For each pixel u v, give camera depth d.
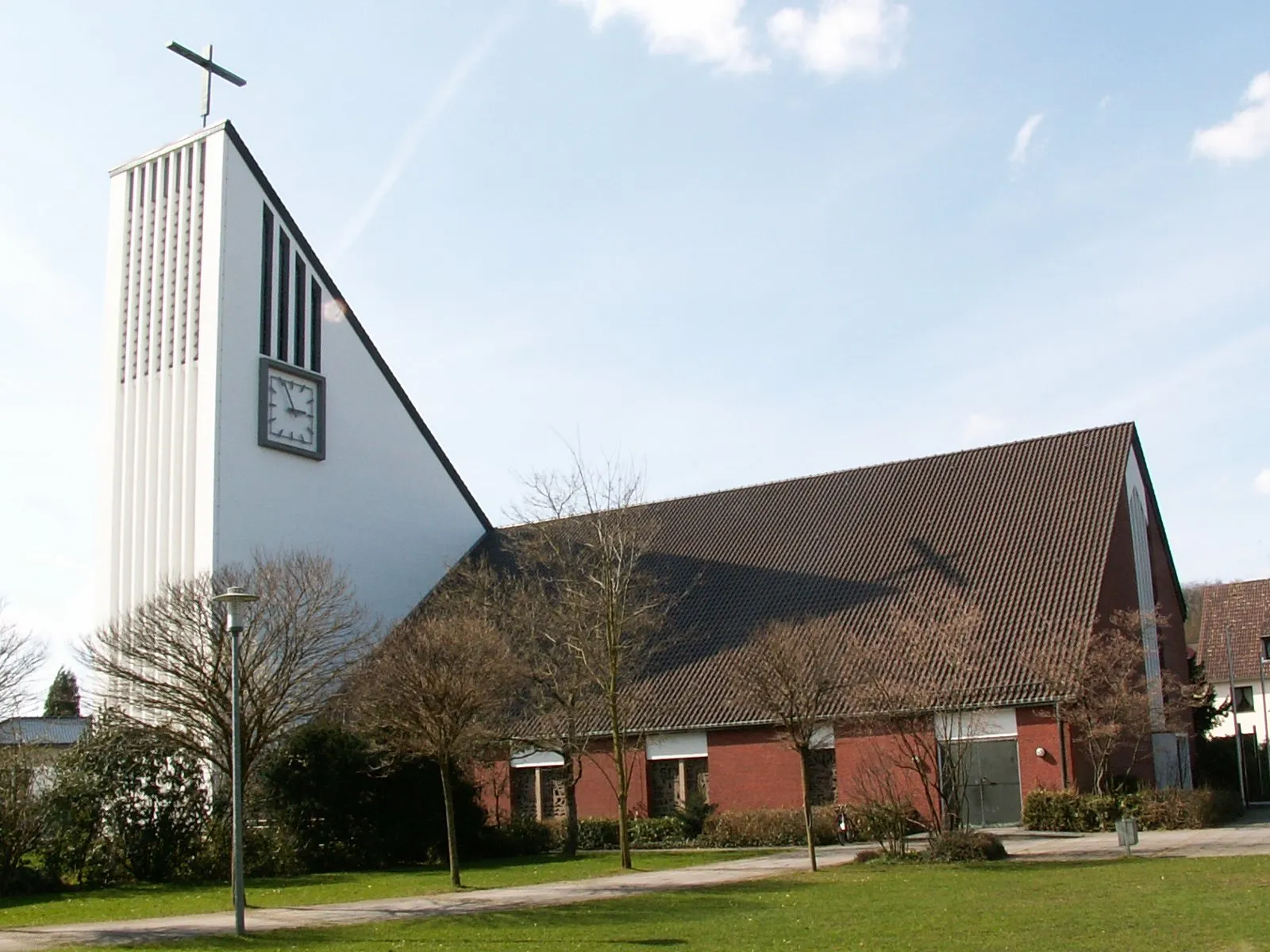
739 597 38.31
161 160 41.62
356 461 42.91
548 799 37.47
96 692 31.58
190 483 38.16
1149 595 39.38
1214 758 46.59
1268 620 54.97
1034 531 35.62
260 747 29.22
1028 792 29.98
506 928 17.06
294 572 33.59
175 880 27.28
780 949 13.88
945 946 13.49
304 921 18.89
